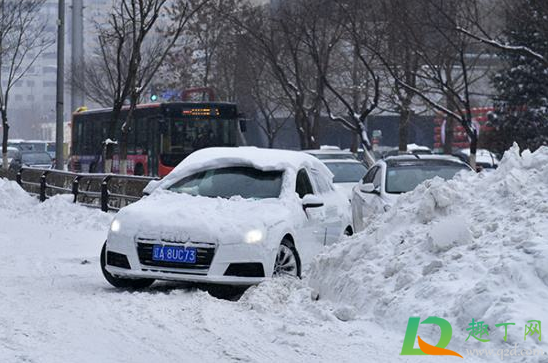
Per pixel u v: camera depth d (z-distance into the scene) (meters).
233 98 116.81
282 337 18.09
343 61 102.75
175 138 74.25
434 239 19.86
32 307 21.53
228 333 18.67
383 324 18.72
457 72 118.44
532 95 112.06
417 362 15.94
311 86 104.56
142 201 26.16
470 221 20.75
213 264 23.47
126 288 25.38
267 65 106.44
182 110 74.56
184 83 117.94
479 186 22.34
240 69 111.38
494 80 114.19
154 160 76.12
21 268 29.53
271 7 112.00
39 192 65.44
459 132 144.00
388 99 98.12
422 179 36.59
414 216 21.97
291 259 25.03
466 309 16.78
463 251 19.28
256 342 17.81
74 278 27.56
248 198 26.27
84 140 93.81
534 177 21.44
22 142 165.75
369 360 16.20
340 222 29.95
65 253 34.62
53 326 19.06
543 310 16.08
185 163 27.77
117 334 18.50
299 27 86.69
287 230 24.78
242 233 23.66
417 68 80.19
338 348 17.14
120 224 24.67
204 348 17.28
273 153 28.25
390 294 19.31
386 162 38.28
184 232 23.81
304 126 90.06
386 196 35.31
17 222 48.47
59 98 76.62
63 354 16.41
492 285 16.92
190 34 113.69
